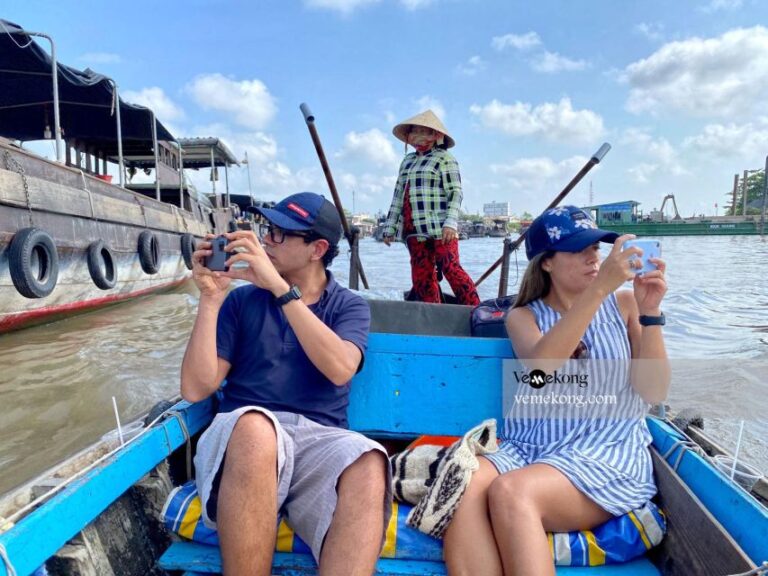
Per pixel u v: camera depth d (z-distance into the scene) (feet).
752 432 12.92
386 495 5.51
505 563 5.20
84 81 31.48
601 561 5.64
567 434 6.52
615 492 5.84
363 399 7.77
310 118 13.61
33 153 22.85
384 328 10.21
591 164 14.05
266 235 6.95
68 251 25.05
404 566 5.59
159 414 7.18
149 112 38.93
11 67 30.55
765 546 4.55
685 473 6.07
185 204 46.37
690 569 5.24
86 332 23.48
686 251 89.04
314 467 5.69
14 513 4.92
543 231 6.90
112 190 29.91
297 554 5.73
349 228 16.20
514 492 5.39
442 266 14.64
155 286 35.68
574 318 6.14
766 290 34.91
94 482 5.25
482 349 7.75
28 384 16.14
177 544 5.85
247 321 6.72
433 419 7.73
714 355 19.42
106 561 5.52
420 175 14.39
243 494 5.20
